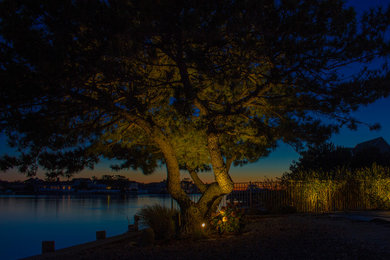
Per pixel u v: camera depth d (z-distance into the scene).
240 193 19.14
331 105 9.02
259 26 7.61
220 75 8.70
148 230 9.88
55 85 8.00
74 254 8.63
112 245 9.91
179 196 11.54
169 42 8.28
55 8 7.31
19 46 7.33
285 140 10.04
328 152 26.50
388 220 11.80
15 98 7.92
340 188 18.41
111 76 8.52
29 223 38.59
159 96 11.55
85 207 65.12
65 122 9.95
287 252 7.63
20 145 10.27
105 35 7.52
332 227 11.24
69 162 11.49
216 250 8.38
